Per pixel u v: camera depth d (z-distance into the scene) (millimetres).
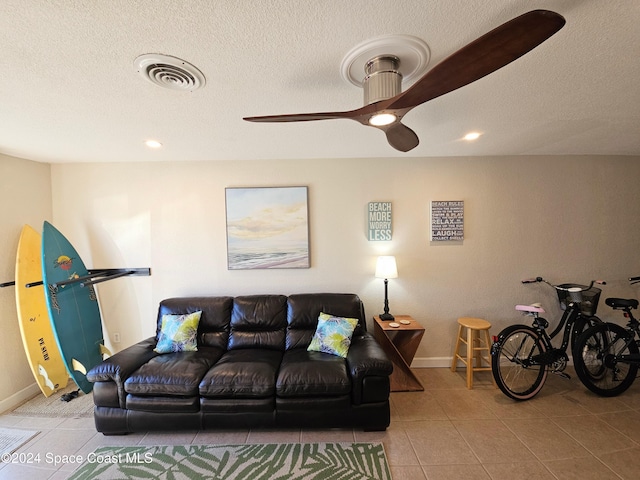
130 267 3012
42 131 2041
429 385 2672
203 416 2020
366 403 2027
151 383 1994
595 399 2412
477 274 3014
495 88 1555
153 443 1982
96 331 2857
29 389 2609
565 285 2754
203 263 3023
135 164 2984
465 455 1833
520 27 765
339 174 3004
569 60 1294
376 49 1192
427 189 2998
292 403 2014
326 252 3025
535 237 2998
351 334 2443
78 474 1733
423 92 1084
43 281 2506
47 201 2904
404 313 3025
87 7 943
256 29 1064
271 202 2986
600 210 2988
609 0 944
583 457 1803
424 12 1006
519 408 2307
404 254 3018
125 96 1560
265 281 3025
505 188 2986
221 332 2680
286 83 1448
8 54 1174
